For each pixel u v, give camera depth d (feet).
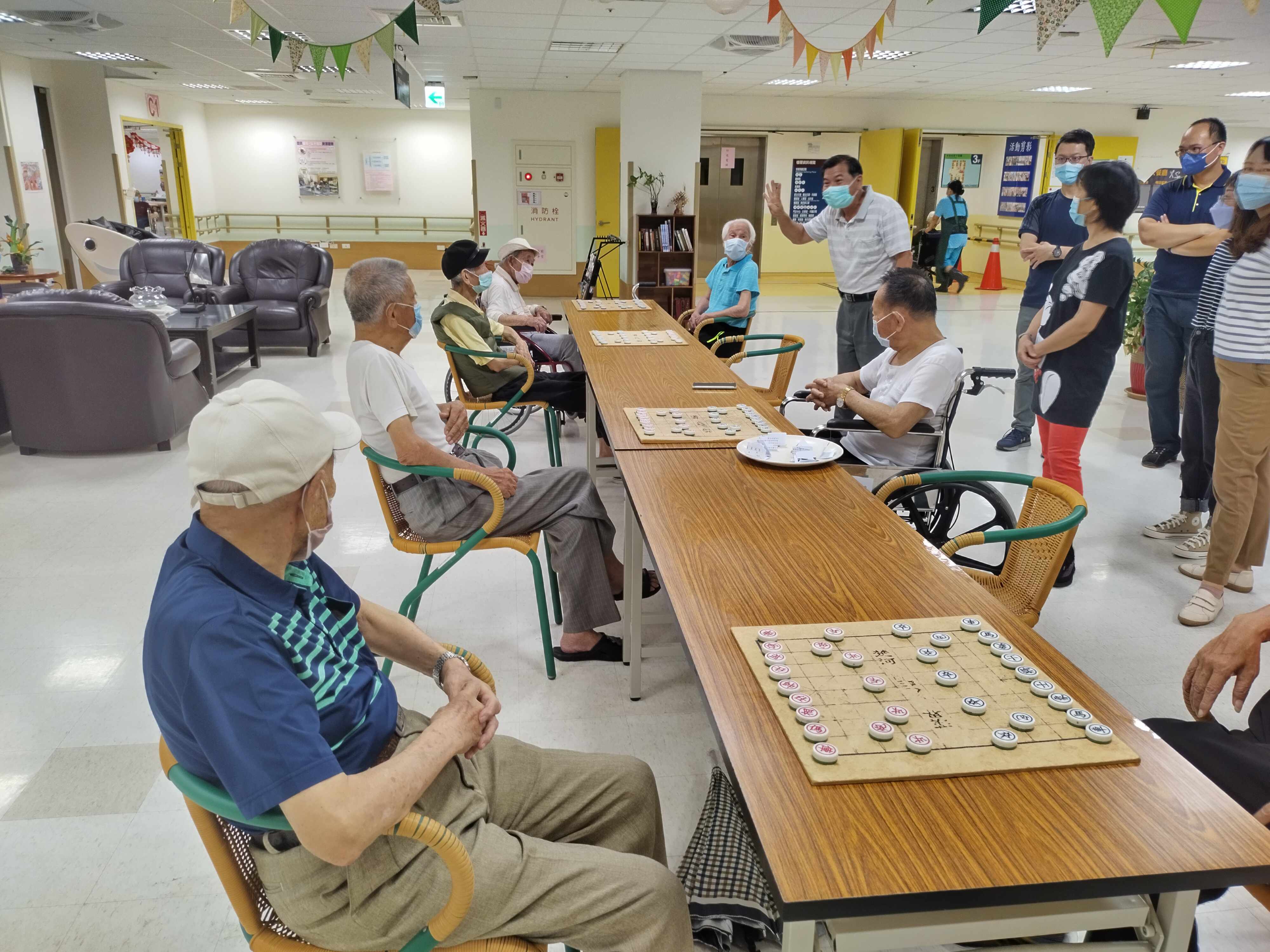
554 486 8.63
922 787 3.46
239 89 42.91
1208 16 22.13
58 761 7.44
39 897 5.99
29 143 33.50
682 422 8.92
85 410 15.53
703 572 5.44
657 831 4.96
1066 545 6.36
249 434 3.47
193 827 6.70
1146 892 3.01
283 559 3.79
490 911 3.92
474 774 4.44
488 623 9.93
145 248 25.57
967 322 33.99
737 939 5.41
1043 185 47.19
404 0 21.63
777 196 15.64
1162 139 47.83
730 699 4.06
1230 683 8.71
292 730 3.32
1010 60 30.04
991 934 3.23
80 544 12.03
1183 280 13.92
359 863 3.76
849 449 10.02
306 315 25.30
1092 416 10.19
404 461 8.07
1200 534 11.80
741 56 28.71
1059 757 3.61
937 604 5.03
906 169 45.09
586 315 16.97
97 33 26.58
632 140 32.32
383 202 54.65
